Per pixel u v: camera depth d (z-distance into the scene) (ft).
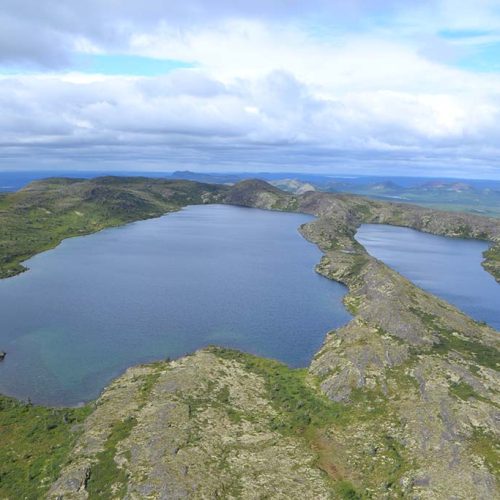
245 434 269.03
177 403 294.66
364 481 231.50
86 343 424.05
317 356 387.55
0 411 303.89
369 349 353.92
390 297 469.98
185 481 219.00
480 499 210.79
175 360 379.14
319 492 219.82
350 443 263.08
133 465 232.94
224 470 232.73
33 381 351.87
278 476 230.68
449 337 400.26
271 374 359.25
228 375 348.38
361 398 307.99
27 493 220.64
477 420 267.39
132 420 276.41
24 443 266.36
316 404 306.96
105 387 340.59
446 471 229.86
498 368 343.05
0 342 421.59
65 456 247.91
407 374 327.26
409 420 275.80
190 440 255.29
